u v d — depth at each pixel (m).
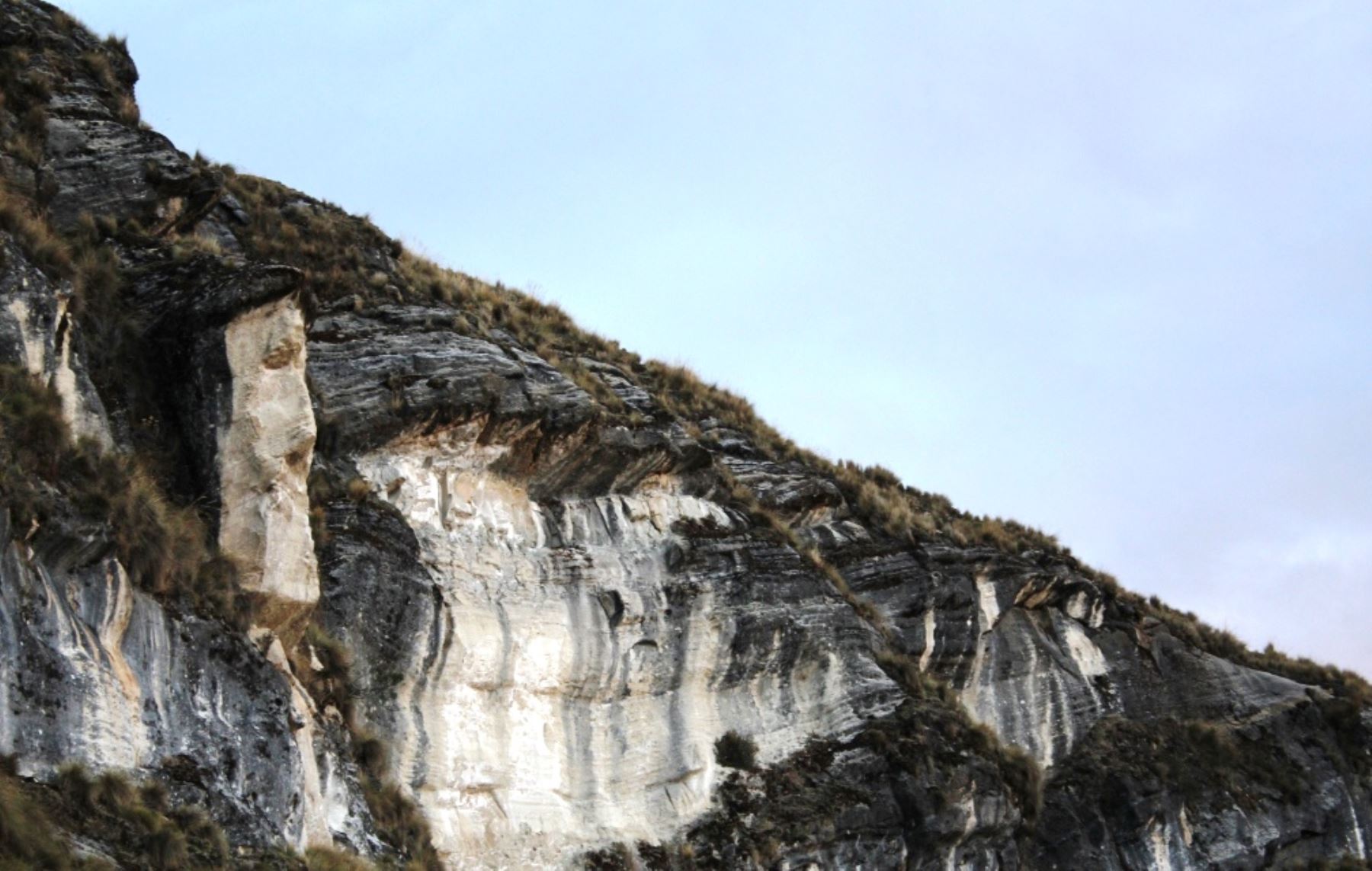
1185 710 46.09
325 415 32.69
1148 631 47.44
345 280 36.66
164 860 20.97
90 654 21.78
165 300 28.62
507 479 35.03
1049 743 43.25
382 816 28.55
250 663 24.97
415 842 28.81
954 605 43.50
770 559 37.81
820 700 36.34
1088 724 44.03
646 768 33.56
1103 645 46.25
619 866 31.64
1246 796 43.91
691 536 37.06
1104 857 40.84
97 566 22.62
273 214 37.50
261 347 28.02
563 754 32.81
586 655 33.88
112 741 21.59
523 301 45.62
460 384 34.16
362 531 31.27
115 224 30.28
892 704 36.78
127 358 27.70
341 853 25.48
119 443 26.41
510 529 34.47
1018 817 37.41
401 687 30.77
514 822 31.27
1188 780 43.34
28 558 21.50
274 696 25.09
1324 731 46.75
